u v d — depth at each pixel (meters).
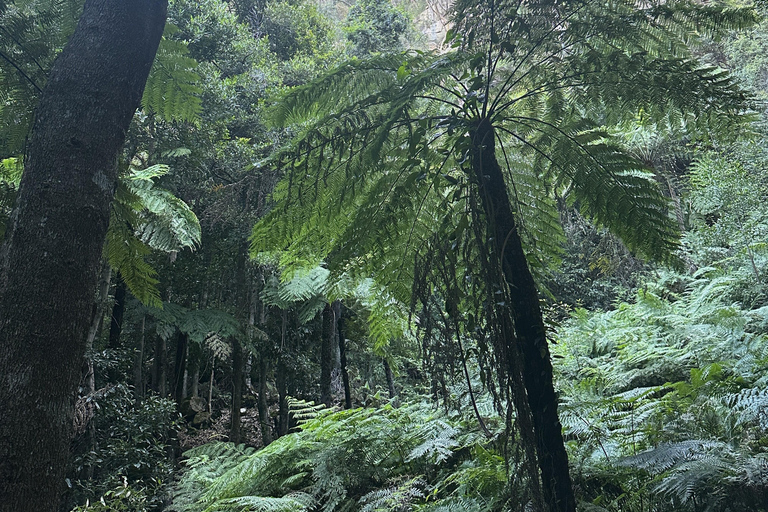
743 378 3.26
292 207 2.68
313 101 2.68
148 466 6.24
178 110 3.21
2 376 1.50
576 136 2.49
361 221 2.36
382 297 3.25
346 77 2.61
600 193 2.48
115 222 3.22
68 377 1.61
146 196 5.61
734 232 6.19
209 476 5.06
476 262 2.04
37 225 1.66
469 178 2.04
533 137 2.71
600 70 2.22
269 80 8.95
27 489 1.44
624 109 2.48
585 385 4.54
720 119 2.36
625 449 3.12
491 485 3.01
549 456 1.87
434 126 2.19
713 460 2.43
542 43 2.26
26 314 1.56
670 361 4.84
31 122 2.81
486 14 2.15
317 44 12.62
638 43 2.39
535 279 2.34
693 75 2.15
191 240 6.29
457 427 3.76
